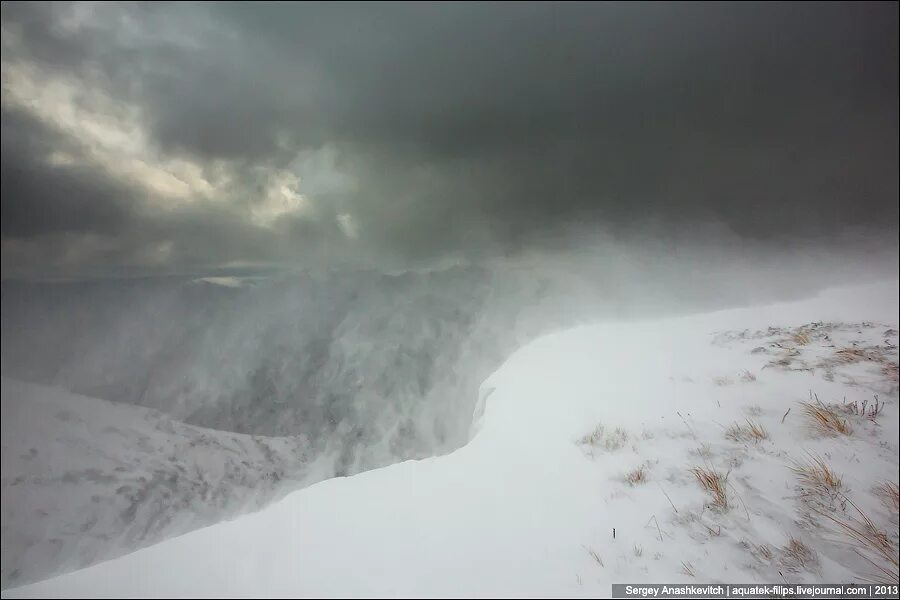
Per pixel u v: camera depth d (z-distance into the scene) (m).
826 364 5.58
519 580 3.15
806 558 2.96
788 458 3.99
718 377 5.95
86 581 3.77
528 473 4.64
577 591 2.98
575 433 5.31
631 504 3.83
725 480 3.87
